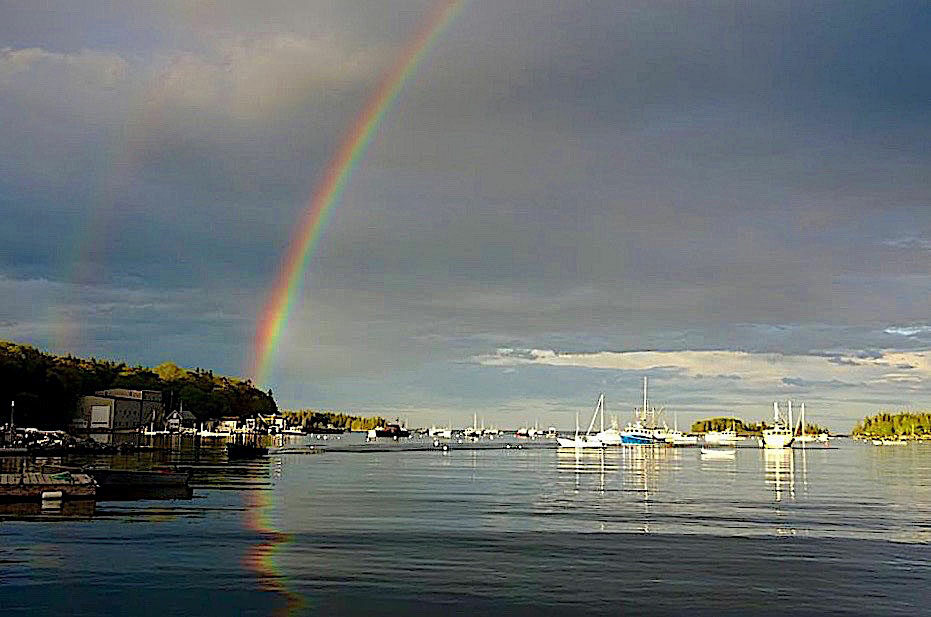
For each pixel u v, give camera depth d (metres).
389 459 177.12
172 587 33.69
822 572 38.22
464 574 37.03
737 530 52.16
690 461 175.00
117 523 52.56
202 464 132.12
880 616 30.58
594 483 98.19
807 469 139.88
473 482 98.88
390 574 36.81
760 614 30.75
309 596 32.50
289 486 87.94
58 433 197.75
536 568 38.56
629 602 32.22
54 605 30.72
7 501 64.44
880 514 62.16
